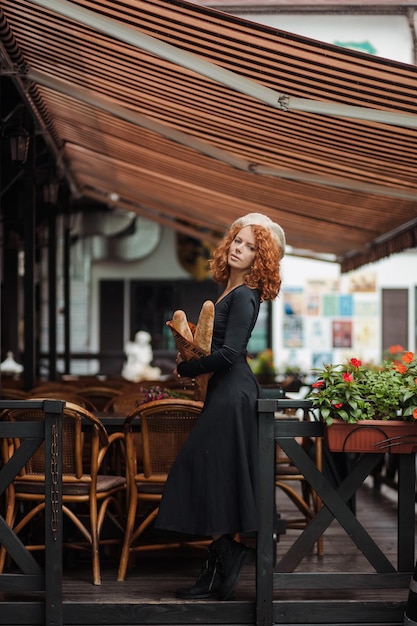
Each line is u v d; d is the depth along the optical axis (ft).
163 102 22.21
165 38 17.56
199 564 19.47
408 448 16.24
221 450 15.76
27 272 32.65
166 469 18.11
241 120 21.54
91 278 67.87
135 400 22.94
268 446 16.05
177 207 41.81
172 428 18.03
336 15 40.11
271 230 16.63
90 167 40.09
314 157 22.77
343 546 21.79
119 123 27.63
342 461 22.25
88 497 17.61
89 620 15.79
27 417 18.42
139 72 20.66
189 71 19.26
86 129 30.91
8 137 28.22
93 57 20.85
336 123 19.63
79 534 19.75
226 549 16.17
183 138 24.04
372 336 65.98
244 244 16.43
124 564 17.85
